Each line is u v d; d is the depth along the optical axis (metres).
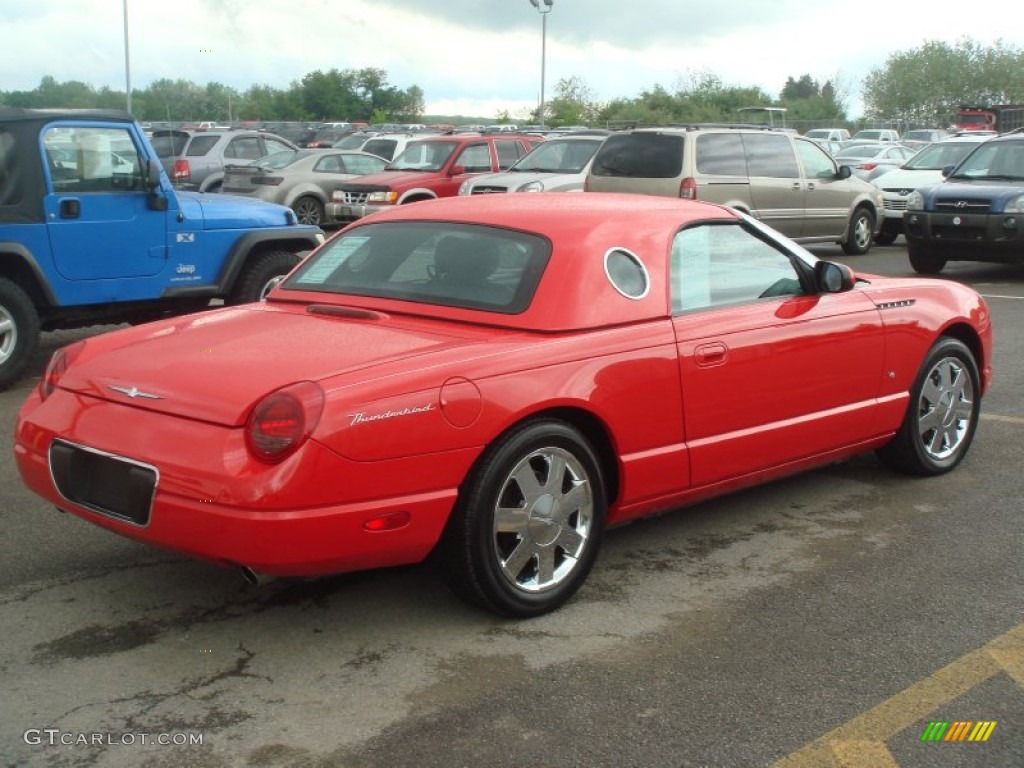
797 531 5.37
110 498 4.00
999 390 8.43
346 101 73.00
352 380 3.84
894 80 77.94
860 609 4.47
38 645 4.07
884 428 5.81
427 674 3.88
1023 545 5.21
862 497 5.89
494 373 4.09
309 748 3.41
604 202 5.14
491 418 4.04
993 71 75.56
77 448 4.11
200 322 4.78
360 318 4.60
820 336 5.29
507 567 4.20
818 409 5.38
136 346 4.48
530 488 4.23
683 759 3.37
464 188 17.03
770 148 15.85
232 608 4.41
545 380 4.21
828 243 18.14
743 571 4.86
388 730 3.52
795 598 4.57
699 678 3.87
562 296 4.43
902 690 3.81
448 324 4.50
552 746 3.43
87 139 8.41
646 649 4.09
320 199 21.66
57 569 4.79
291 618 4.32
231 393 3.84
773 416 5.14
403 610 4.40
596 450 4.59
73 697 3.70
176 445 3.82
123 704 3.66
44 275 8.27
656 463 4.66
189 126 28.94
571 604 4.48
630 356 4.50
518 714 3.62
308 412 3.70
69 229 8.35
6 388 8.21
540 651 4.06
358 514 3.78
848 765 3.36
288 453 3.67
